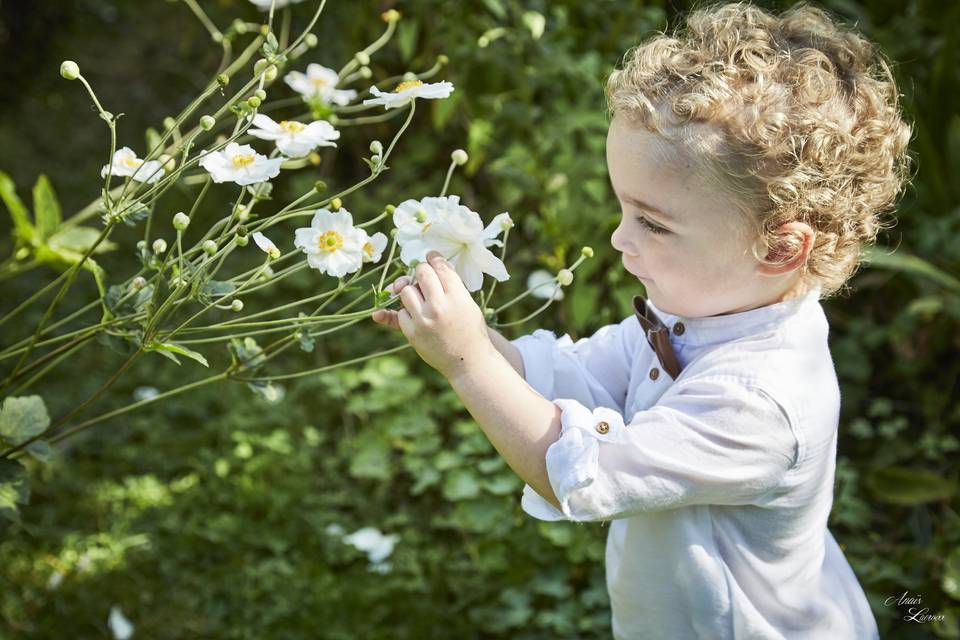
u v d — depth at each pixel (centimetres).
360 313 124
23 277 327
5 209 369
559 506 117
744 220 113
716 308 121
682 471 115
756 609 128
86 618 208
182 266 127
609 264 241
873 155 120
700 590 126
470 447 227
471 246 119
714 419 117
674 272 118
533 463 115
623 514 115
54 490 245
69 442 262
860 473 246
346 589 215
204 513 240
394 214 121
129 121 434
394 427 244
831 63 120
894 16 313
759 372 119
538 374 135
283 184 356
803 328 123
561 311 250
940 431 256
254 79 132
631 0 273
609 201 245
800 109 114
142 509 240
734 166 111
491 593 213
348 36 302
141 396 273
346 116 324
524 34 251
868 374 266
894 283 278
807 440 120
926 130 279
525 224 266
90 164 407
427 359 117
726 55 117
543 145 241
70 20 479
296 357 298
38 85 451
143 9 504
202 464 253
